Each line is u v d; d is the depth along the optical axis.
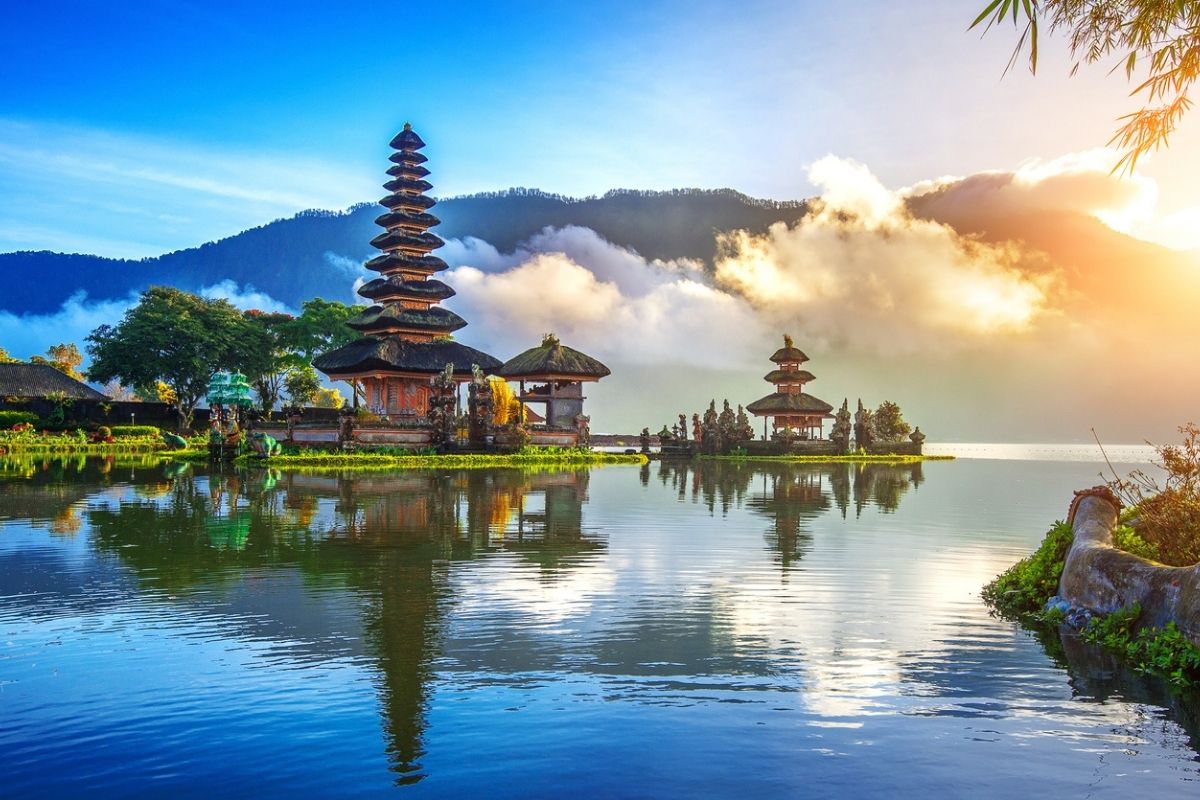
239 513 20.31
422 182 66.94
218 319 80.25
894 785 5.41
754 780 5.47
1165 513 10.86
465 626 9.32
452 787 5.38
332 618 9.66
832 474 43.09
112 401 78.19
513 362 66.62
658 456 65.25
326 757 5.82
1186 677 7.58
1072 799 5.25
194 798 5.25
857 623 9.60
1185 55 7.38
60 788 5.39
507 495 26.58
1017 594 10.67
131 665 7.84
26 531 16.86
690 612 10.06
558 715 6.59
